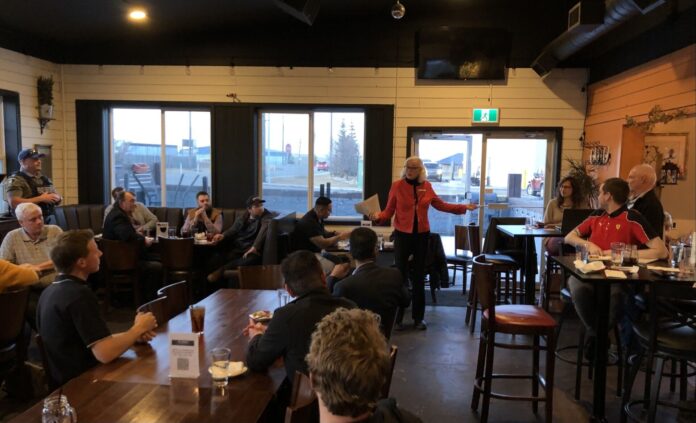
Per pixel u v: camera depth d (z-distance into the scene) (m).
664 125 4.70
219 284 5.71
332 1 5.98
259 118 7.01
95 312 2.18
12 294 2.84
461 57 6.50
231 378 1.98
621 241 3.26
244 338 2.42
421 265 4.76
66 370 2.18
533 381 3.14
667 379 3.75
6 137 6.23
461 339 4.52
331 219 6.92
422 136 6.82
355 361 1.06
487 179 6.87
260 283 3.67
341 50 6.70
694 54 4.29
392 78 6.69
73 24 6.07
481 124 6.66
